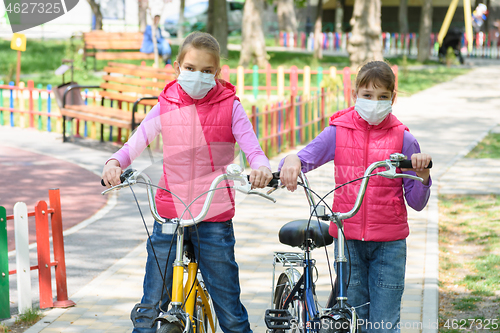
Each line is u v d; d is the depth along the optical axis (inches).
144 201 195.8
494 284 206.2
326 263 215.8
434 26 1721.2
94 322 179.6
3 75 845.8
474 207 308.0
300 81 871.1
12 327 176.6
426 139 501.0
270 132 450.3
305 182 120.1
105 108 498.6
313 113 529.0
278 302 143.3
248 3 934.4
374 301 132.0
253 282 208.8
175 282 113.0
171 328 105.4
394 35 1541.6
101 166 415.5
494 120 603.8
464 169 394.9
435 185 353.7
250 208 307.0
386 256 130.0
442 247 249.6
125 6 1403.8
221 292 129.9
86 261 236.5
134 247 253.8
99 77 847.7
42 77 834.8
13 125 581.9
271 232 267.0
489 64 1331.2
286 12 1633.9
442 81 972.6
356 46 901.2
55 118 569.0
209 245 126.2
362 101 125.0
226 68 727.1
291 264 139.3
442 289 204.2
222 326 133.9
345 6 1764.3
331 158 134.1
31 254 243.3
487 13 1601.9
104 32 879.7
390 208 128.3
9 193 339.6
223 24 1046.4
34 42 1178.0
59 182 368.8
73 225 284.4
